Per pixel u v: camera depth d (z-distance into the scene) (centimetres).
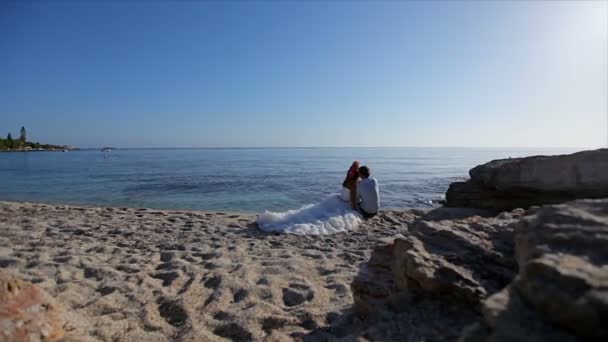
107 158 6266
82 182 2038
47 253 539
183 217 916
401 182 2058
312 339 269
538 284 146
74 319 301
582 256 156
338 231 735
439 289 236
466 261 247
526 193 723
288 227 734
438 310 233
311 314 318
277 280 420
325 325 298
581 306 126
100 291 394
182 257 540
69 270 460
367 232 731
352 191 855
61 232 703
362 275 301
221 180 2183
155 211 1031
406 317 237
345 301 354
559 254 161
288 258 523
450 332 211
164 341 286
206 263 501
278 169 3303
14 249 557
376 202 868
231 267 483
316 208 827
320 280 429
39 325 243
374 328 238
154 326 312
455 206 880
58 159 5738
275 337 277
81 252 555
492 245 257
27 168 3325
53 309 274
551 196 677
